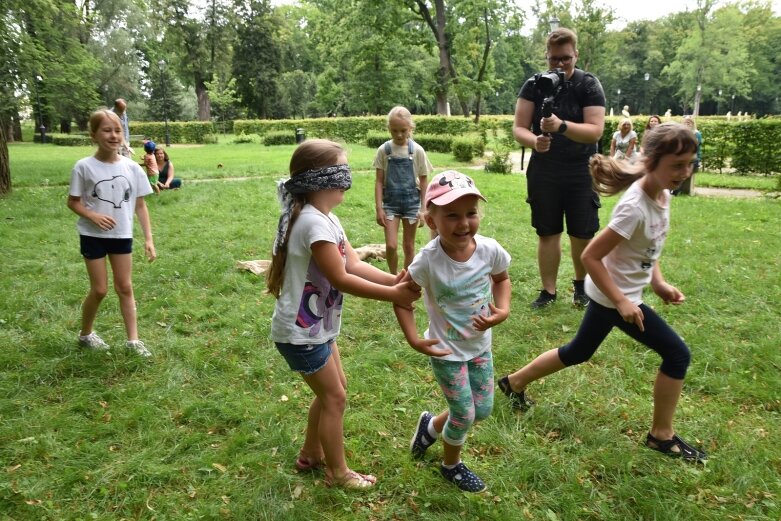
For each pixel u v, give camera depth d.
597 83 4.69
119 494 2.57
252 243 7.20
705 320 4.61
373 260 6.52
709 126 16.89
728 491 2.60
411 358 3.98
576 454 2.91
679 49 70.56
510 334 4.44
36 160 19.39
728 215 9.23
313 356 2.39
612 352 4.00
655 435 2.94
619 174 2.83
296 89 59.94
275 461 2.81
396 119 5.06
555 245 4.94
